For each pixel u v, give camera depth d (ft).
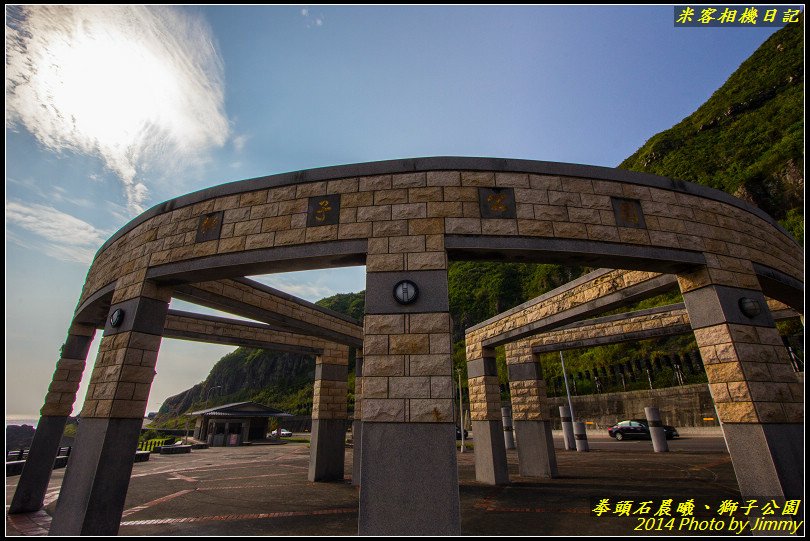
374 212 20.66
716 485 30.71
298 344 45.34
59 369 30.60
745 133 150.92
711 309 21.02
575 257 20.76
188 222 23.65
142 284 23.16
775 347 20.53
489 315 216.54
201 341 41.11
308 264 21.58
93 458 19.48
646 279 25.41
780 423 18.62
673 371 99.25
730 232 23.02
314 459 41.14
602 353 121.70
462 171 21.18
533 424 41.16
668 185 22.84
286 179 22.56
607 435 97.66
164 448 74.84
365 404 17.43
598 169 22.20
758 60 182.29
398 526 15.64
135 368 21.54
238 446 108.47
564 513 23.50
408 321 18.43
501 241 19.79
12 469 38.40
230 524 22.02
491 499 28.09
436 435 16.67
